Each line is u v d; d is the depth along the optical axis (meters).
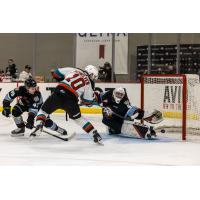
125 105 13.59
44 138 13.57
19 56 28.28
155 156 10.70
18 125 13.70
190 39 25.34
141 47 25.72
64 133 13.52
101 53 26.31
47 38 27.77
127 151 11.38
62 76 12.10
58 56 27.73
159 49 25.38
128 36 26.09
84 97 11.90
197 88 13.96
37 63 27.94
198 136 14.12
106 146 12.16
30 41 28.09
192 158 10.48
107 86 21.31
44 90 21.83
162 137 14.16
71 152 11.16
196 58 24.73
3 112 13.06
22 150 11.38
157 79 14.52
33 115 12.66
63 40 27.61
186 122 14.04
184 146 12.27
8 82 21.92
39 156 10.56
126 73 26.20
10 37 28.28
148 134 13.33
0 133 14.79
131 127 13.56
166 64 25.27
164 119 14.36
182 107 13.72
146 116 13.34
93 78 12.01
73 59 25.84
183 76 13.48
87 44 26.38
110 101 13.61
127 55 26.11
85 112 21.55
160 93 14.50
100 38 26.20
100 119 20.19
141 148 11.87
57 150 11.43
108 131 14.41
